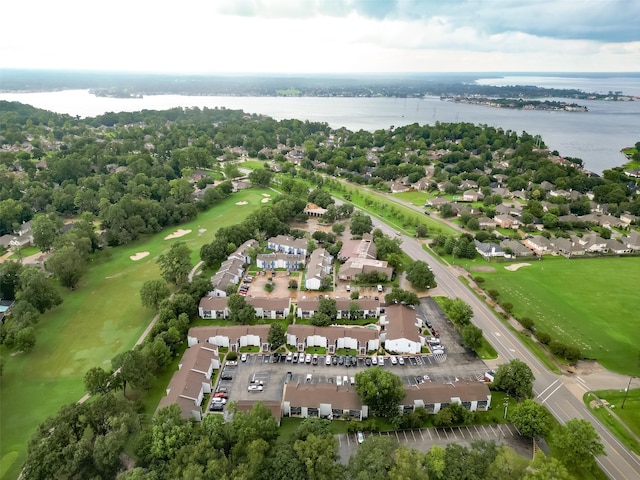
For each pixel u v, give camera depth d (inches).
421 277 6254.9
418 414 3880.4
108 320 5570.9
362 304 5659.5
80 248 6968.5
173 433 3203.7
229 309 5546.3
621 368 4709.6
